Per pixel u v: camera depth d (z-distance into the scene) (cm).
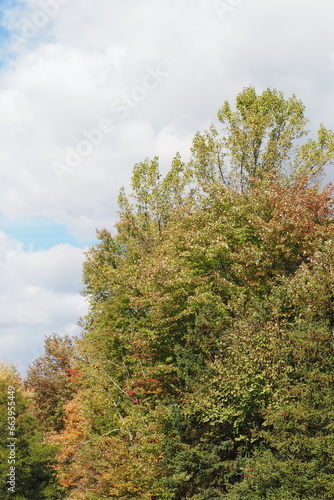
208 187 3209
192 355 2464
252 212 2922
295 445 1808
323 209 2797
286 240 2677
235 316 2553
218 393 2223
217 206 3062
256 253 2573
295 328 2120
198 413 2325
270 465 1833
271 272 2656
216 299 2662
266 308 2367
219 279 2662
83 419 3631
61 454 3922
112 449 2817
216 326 2484
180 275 2772
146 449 2533
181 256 3022
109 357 3525
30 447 3547
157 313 2758
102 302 4062
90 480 3384
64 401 5588
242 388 2106
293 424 1833
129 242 3919
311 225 2636
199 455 2212
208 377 2348
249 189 3052
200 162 3756
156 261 2952
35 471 3591
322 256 2195
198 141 3753
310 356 1948
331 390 1820
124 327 3506
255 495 1878
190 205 3338
